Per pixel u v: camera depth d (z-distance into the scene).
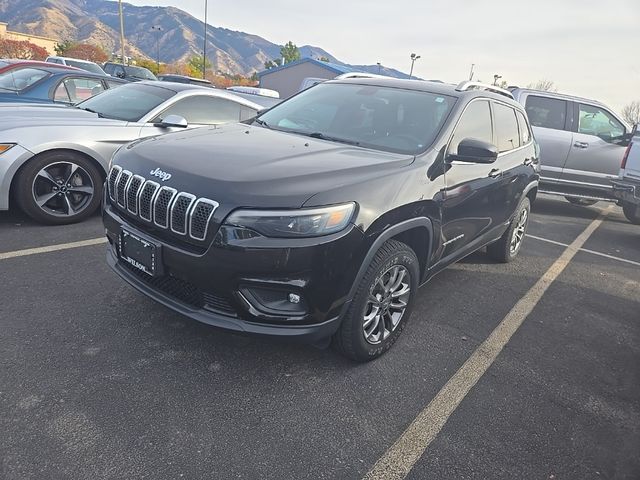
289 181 2.53
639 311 4.47
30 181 4.68
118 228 2.93
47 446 2.17
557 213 8.81
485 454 2.42
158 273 2.66
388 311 3.08
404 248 3.00
